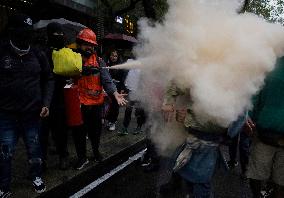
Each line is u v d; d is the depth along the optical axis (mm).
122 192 4414
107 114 7344
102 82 4832
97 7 13789
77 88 4520
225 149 6816
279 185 3295
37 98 3725
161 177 3521
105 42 9945
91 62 4750
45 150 4586
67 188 4328
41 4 10719
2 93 3553
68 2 11625
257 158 3287
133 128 7949
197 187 3090
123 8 14047
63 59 4281
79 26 8758
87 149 5812
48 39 4426
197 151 3006
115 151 5812
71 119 4484
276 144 3145
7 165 3645
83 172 4715
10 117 3605
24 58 3594
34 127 3838
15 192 3932
